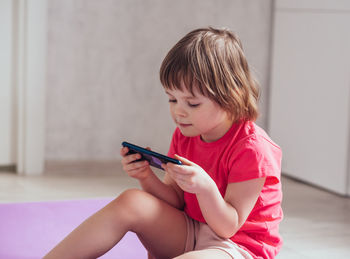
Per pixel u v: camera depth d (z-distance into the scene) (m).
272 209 1.03
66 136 2.78
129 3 2.76
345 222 1.89
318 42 2.42
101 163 2.75
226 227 0.96
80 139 2.80
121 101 2.82
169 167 0.94
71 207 1.66
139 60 2.81
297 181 2.56
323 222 1.87
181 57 0.97
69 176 2.43
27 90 2.39
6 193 2.08
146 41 2.80
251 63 2.87
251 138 1.00
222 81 0.98
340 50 2.27
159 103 2.87
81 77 2.75
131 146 1.05
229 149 1.02
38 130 2.43
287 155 2.67
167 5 2.80
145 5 2.78
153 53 2.82
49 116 2.73
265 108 2.89
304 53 2.53
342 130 2.27
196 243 1.04
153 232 1.01
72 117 2.77
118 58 2.79
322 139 2.40
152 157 1.00
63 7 2.67
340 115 2.28
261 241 1.01
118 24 2.76
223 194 1.05
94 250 0.95
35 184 2.25
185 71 0.96
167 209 1.03
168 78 0.98
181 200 1.15
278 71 2.77
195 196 1.07
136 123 2.86
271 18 2.88
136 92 2.84
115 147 2.86
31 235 1.41
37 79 2.41
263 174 0.98
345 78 2.24
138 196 1.00
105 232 0.96
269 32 2.88
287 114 2.68
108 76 2.79
